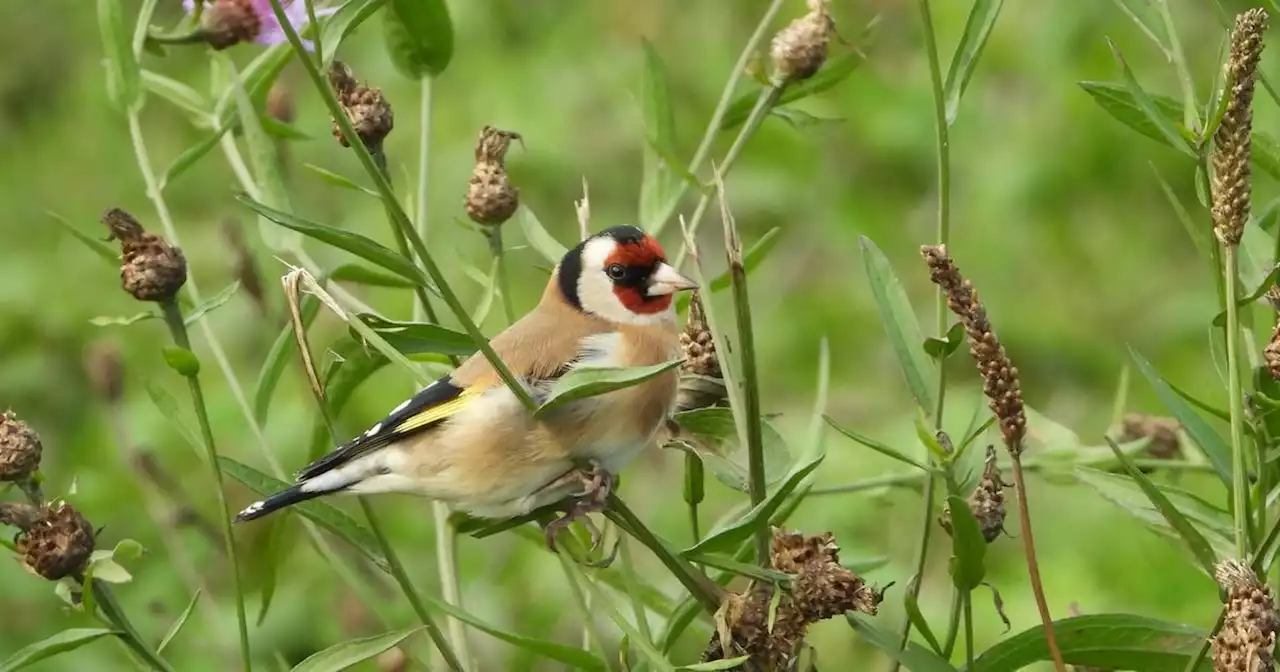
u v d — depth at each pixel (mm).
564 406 6609
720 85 17219
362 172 15859
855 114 16578
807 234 15820
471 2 18109
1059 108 16203
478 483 6691
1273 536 5707
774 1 7613
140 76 7637
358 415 13172
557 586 10961
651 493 13078
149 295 6664
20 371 14305
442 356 6875
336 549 10781
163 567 11445
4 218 16719
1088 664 6379
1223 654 5457
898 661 6109
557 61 17547
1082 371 14578
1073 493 12195
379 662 8227
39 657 6062
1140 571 11609
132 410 13422
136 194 16875
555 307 7508
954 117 6660
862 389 14234
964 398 13344
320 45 5895
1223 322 6098
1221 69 6047
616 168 16516
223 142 7918
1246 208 5727
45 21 18688
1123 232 15477
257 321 13820
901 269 15555
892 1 17484
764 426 6801
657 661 5793
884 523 12148
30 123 18078
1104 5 16719
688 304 8242
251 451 12914
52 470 13305
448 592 7504
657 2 18000
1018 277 15297
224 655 10453
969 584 5883
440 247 15312
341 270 7262
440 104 17328
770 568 6004
